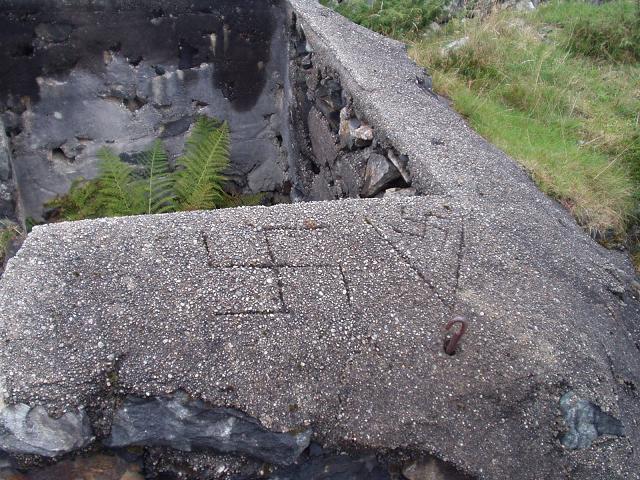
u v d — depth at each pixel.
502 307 2.15
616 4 6.49
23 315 1.85
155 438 1.82
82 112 4.07
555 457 1.87
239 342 1.89
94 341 1.83
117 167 3.89
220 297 2.00
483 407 1.89
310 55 4.04
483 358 1.97
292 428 1.80
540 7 6.72
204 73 4.26
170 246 2.14
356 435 1.82
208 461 1.87
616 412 1.96
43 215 4.26
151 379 1.79
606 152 4.10
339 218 2.41
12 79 3.79
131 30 3.94
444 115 3.43
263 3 4.19
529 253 2.45
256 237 2.25
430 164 2.88
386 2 5.72
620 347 2.24
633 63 5.73
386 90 3.47
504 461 1.85
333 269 2.17
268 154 4.73
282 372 1.86
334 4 5.64
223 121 4.47
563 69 5.20
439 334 2.01
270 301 2.01
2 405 1.69
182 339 1.87
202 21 4.08
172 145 4.45
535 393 1.93
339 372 1.89
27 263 2.00
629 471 1.89
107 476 1.86
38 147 4.05
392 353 1.94
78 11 3.76
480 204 2.66
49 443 1.72
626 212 3.45
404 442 1.83
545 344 2.05
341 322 1.99
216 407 1.79
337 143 3.65
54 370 1.76
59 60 3.85
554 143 4.03
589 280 2.46
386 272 2.19
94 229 2.17
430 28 5.76
